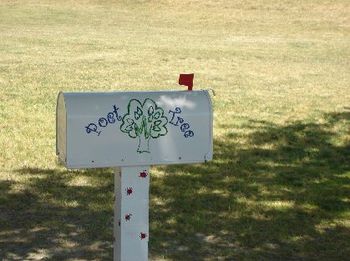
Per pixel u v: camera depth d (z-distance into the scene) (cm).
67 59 1752
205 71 1647
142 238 444
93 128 419
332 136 1022
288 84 1503
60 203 684
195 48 2067
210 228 627
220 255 566
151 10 2903
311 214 677
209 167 832
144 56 1852
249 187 759
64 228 618
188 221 641
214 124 1071
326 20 2738
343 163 879
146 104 429
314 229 635
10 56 1770
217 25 2648
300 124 1093
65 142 420
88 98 422
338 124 1102
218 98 1293
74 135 416
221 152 908
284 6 2944
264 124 1084
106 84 1400
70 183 750
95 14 2786
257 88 1434
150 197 709
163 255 562
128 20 2692
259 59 1894
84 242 588
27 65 1623
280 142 975
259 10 2895
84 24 2553
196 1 3036
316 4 2962
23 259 548
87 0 3055
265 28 2603
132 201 439
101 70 1585
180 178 782
